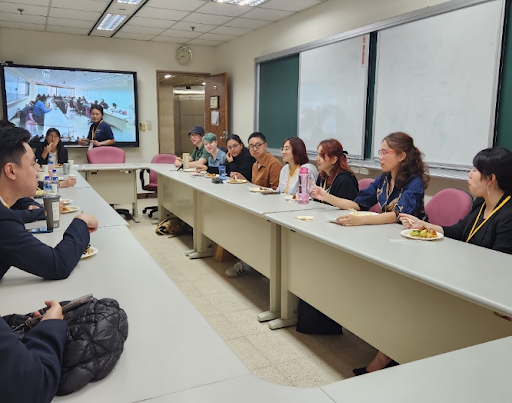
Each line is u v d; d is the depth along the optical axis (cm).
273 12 543
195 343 105
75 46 661
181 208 460
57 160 530
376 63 432
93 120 657
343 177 279
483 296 127
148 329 112
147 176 739
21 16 554
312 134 540
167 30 637
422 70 384
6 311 121
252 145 388
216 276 357
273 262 266
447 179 372
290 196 309
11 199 138
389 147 232
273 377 210
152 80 724
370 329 193
